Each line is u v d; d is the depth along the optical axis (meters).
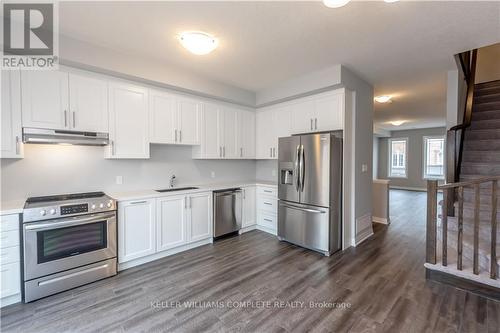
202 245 3.66
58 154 2.79
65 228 2.38
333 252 3.36
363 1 1.92
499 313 2.02
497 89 4.25
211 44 2.49
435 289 2.41
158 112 3.30
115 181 3.23
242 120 4.46
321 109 3.65
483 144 3.60
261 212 4.38
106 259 2.64
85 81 2.69
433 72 3.49
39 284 2.23
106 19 2.17
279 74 3.54
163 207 3.17
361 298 2.27
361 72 3.49
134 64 2.89
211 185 4.14
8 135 2.25
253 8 2.02
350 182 3.65
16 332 1.82
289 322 1.94
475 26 2.28
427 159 9.81
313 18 2.16
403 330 1.84
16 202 2.46
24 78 2.33
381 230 4.46
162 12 2.07
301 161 3.54
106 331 1.84
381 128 9.75
